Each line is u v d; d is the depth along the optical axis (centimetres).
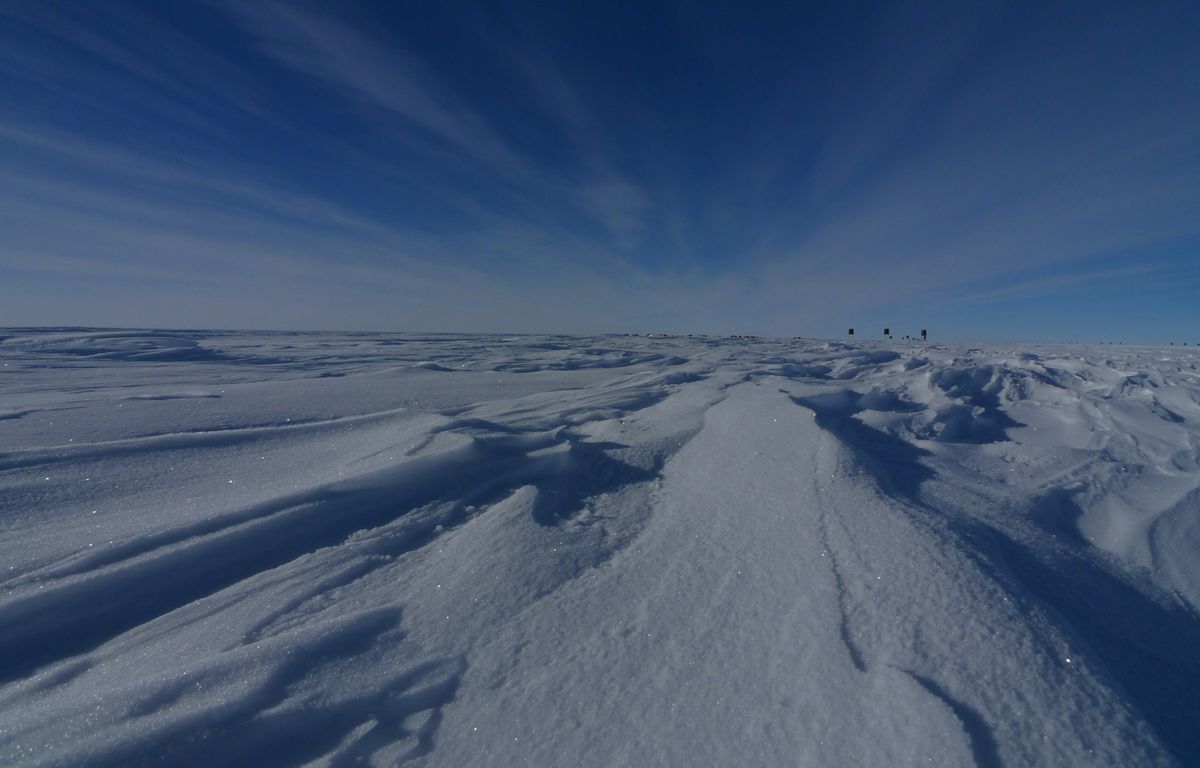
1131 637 157
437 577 170
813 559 169
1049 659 128
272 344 1027
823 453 241
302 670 130
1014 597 149
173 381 487
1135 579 193
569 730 118
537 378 537
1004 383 466
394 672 133
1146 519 228
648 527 204
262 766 110
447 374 564
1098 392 463
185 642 143
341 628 143
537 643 143
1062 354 848
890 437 330
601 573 172
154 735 110
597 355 823
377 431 287
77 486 217
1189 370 627
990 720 112
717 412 328
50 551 169
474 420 291
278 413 341
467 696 128
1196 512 232
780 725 115
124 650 141
